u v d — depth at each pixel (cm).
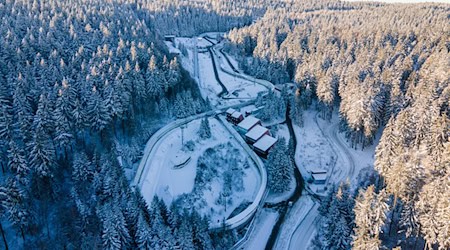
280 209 6862
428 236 4797
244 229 6341
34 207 5844
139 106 9162
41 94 7150
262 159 8256
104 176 6128
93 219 5628
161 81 9712
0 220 5516
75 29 10888
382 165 6744
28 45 9162
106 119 7700
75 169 6347
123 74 8662
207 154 8231
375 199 4856
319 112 10731
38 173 6044
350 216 5453
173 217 5553
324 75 10544
